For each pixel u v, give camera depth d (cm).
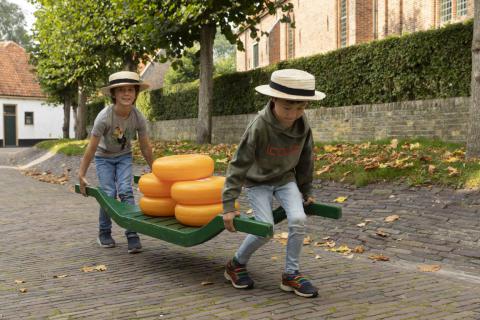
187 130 2294
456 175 709
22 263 513
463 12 1711
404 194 710
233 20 1488
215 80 1956
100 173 567
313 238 615
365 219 650
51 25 2181
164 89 2522
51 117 4466
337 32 2398
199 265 497
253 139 375
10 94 4166
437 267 485
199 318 348
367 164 835
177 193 448
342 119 1356
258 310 363
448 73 1074
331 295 398
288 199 397
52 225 725
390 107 1207
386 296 396
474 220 586
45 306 378
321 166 913
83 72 2175
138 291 413
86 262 513
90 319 349
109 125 546
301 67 1516
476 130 796
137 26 1552
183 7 1338
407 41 1159
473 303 378
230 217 387
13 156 2678
